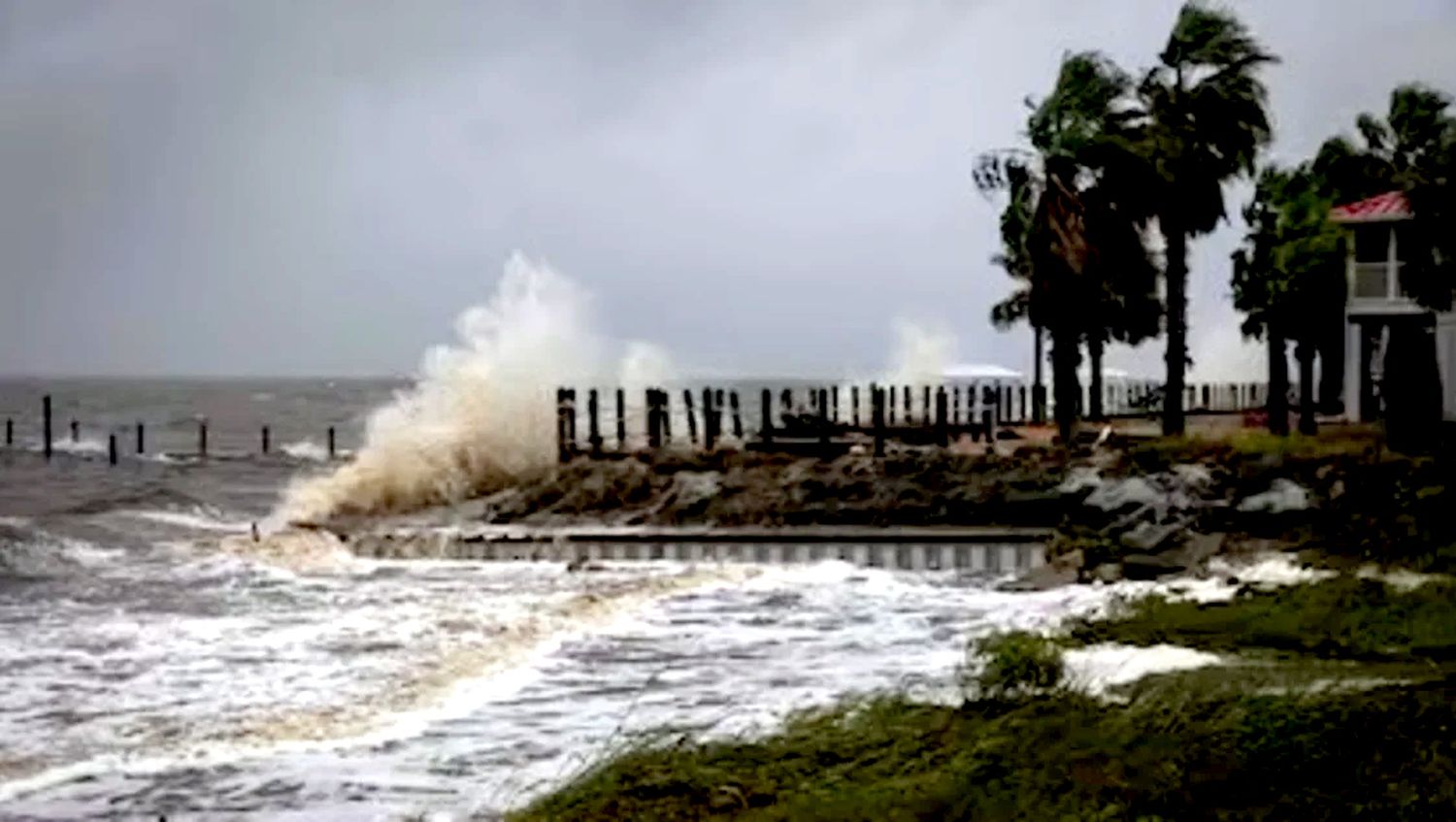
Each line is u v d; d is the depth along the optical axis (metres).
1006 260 53.59
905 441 42.41
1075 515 33.75
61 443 94.69
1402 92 53.56
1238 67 42.94
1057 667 16.03
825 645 22.28
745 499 37.12
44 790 13.80
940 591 28.58
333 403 174.25
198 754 15.16
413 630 23.66
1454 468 30.48
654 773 12.48
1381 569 25.52
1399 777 10.67
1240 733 11.71
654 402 44.19
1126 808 10.48
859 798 11.09
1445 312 41.22
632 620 24.77
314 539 37.72
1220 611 20.84
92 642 22.72
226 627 24.30
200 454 81.94
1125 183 42.22
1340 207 49.53
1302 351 51.88
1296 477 31.58
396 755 15.14
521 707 17.61
